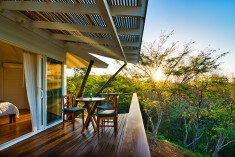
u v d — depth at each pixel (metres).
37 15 2.98
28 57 3.58
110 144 2.93
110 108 4.30
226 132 11.06
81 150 2.65
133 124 1.01
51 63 4.31
